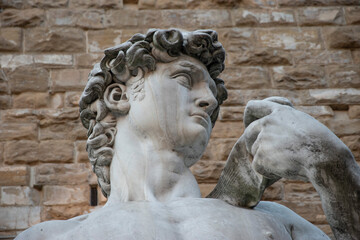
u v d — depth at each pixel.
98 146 4.54
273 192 11.32
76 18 13.26
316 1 13.67
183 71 4.54
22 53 12.82
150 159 4.32
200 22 13.35
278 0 13.67
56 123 12.07
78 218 4.16
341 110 12.48
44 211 11.13
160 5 13.48
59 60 12.80
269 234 3.86
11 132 11.90
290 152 3.77
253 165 3.95
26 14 13.18
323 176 3.68
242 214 3.97
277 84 12.66
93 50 12.98
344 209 3.65
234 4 13.55
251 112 4.10
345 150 3.69
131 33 13.20
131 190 4.23
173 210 3.96
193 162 4.46
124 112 4.56
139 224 3.77
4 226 10.95
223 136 11.91
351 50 13.17
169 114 4.39
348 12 13.60
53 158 11.66
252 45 13.09
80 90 12.52
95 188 11.39
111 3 13.45
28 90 12.42
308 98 12.54
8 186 11.33
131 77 4.61
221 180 4.28
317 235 4.16
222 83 4.86
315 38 13.27
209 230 3.76
